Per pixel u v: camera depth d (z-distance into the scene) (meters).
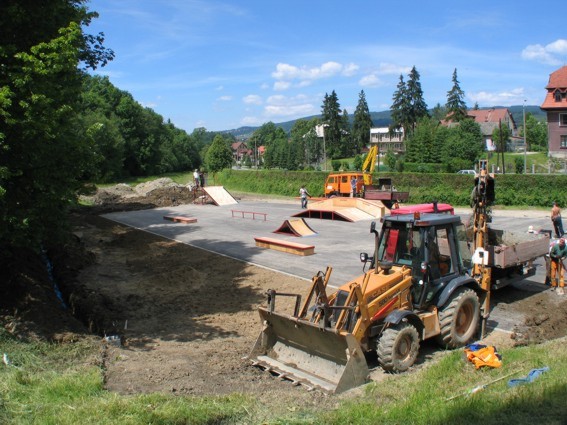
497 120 99.69
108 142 66.19
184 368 8.71
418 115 87.81
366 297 8.20
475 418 5.93
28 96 9.57
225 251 20.14
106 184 67.19
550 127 57.25
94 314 11.66
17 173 9.41
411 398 6.76
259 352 8.92
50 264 16.77
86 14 12.28
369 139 101.56
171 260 18.64
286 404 7.09
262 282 15.24
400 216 9.68
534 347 9.00
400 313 8.25
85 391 7.22
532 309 12.13
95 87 81.62
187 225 27.84
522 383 6.96
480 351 8.36
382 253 9.59
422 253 8.98
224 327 11.34
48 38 10.84
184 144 114.88
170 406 6.69
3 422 6.11
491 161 60.06
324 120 96.56
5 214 9.52
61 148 10.35
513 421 5.78
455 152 60.53
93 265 17.84
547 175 35.31
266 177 55.09
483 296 10.16
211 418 6.44
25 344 8.94
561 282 13.43
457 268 9.66
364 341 8.30
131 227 27.58
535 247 13.44
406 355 8.42
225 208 36.34
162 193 42.19
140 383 7.96
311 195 48.78
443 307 9.28
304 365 8.44
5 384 7.12
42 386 7.29
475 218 12.10
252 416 6.59
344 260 18.16
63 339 9.62
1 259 12.16
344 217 28.41
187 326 11.45
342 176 37.56
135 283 15.37
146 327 11.39
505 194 35.84
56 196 10.19
